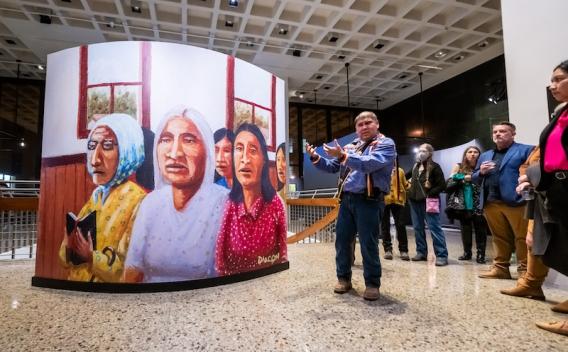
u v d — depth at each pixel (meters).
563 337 1.71
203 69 2.86
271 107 3.38
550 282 2.68
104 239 2.62
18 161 10.98
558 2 2.74
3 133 10.54
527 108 2.99
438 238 3.61
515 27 3.11
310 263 3.72
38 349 1.61
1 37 8.35
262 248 3.15
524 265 2.76
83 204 2.68
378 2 7.15
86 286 2.62
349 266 2.56
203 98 2.84
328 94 12.48
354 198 2.42
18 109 12.05
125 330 1.84
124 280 2.58
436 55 9.37
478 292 2.52
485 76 9.60
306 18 7.54
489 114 9.37
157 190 2.66
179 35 8.29
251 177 3.11
